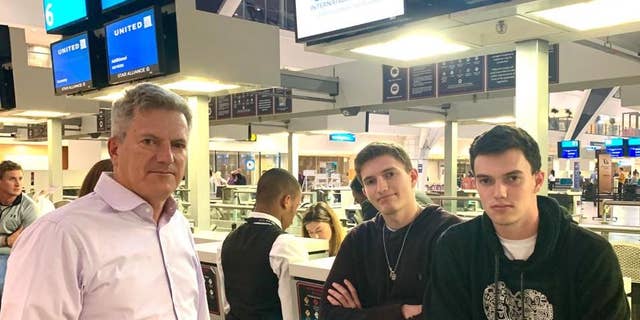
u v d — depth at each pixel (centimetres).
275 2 1756
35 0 1048
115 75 417
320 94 817
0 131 1369
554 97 2442
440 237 155
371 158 176
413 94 695
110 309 129
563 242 136
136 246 136
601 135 2764
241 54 420
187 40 386
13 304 121
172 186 141
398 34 255
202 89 450
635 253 263
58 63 488
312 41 282
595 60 543
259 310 222
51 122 776
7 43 621
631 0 205
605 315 132
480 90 627
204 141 488
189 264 155
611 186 1691
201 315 162
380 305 176
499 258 140
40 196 544
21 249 127
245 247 226
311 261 234
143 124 137
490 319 141
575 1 204
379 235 184
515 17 228
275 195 232
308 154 2138
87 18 450
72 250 125
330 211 371
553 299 134
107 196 137
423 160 2217
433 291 151
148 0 416
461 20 232
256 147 1953
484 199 137
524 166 134
